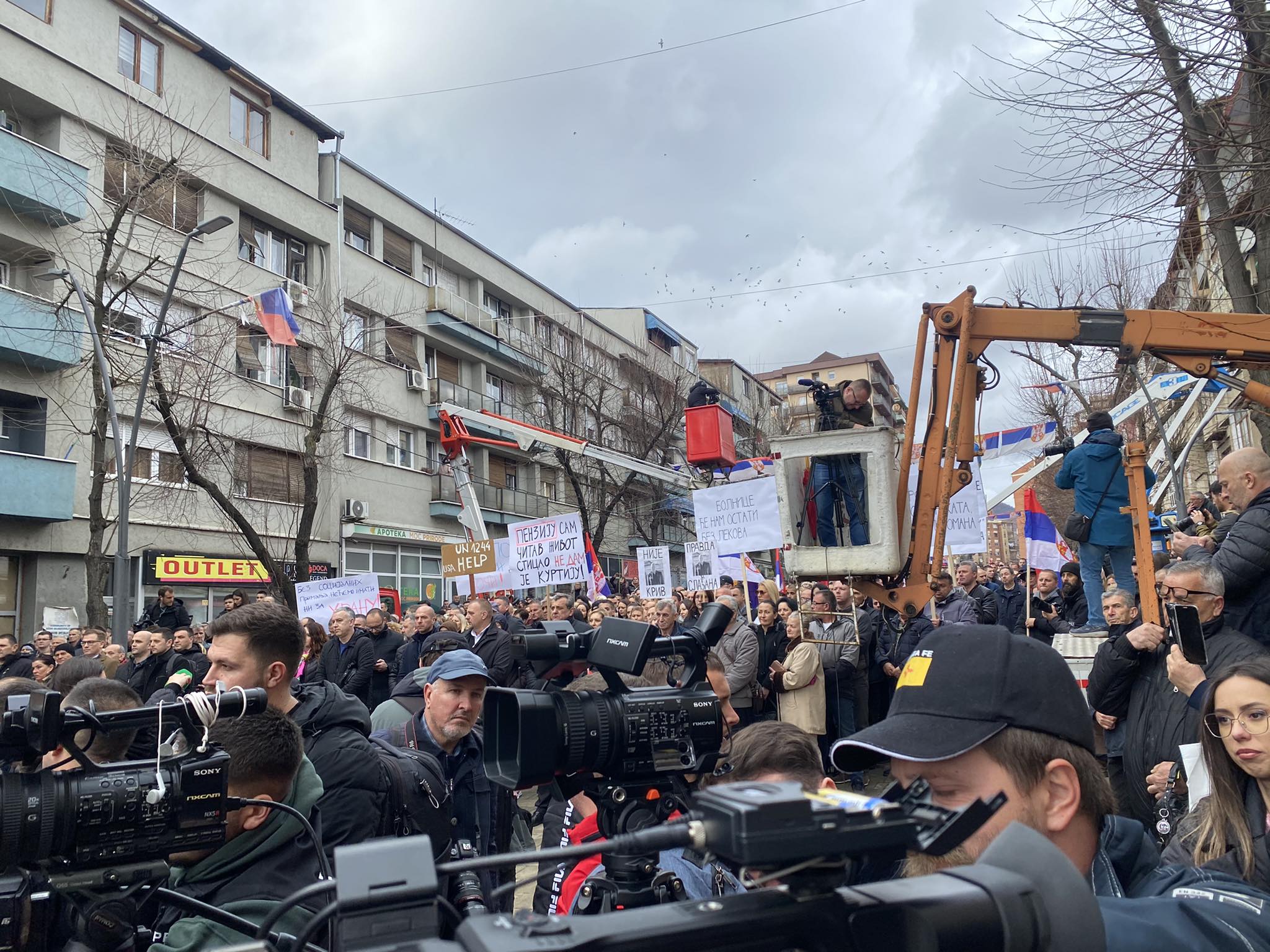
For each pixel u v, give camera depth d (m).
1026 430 13.30
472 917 0.79
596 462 35.69
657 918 0.78
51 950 1.86
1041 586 9.96
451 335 32.62
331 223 27.30
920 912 0.82
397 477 29.36
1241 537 4.39
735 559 12.84
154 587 20.47
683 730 1.93
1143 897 1.48
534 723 1.80
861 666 8.55
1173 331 6.26
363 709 2.92
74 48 19.61
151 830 1.76
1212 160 6.74
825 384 7.19
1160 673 4.10
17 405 18.31
